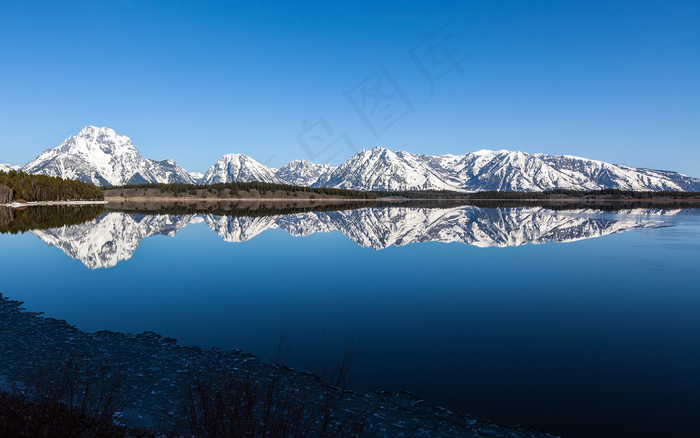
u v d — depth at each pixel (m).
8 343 16.94
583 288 27.73
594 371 15.10
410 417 12.09
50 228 68.19
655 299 24.92
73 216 94.88
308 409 11.73
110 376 13.95
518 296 25.52
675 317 21.44
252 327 19.64
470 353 16.69
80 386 12.85
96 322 20.27
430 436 11.20
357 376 14.51
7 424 8.17
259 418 9.20
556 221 91.88
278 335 18.53
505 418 12.17
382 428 11.46
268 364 15.29
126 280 30.28
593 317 21.42
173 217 98.81
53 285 28.53
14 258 39.91
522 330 19.34
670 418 12.09
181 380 13.67
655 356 16.41
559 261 39.16
